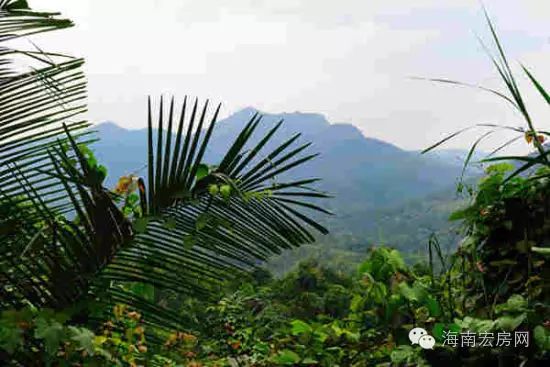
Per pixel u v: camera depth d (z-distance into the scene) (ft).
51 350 6.22
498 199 9.07
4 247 7.38
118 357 8.14
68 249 7.36
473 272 9.12
